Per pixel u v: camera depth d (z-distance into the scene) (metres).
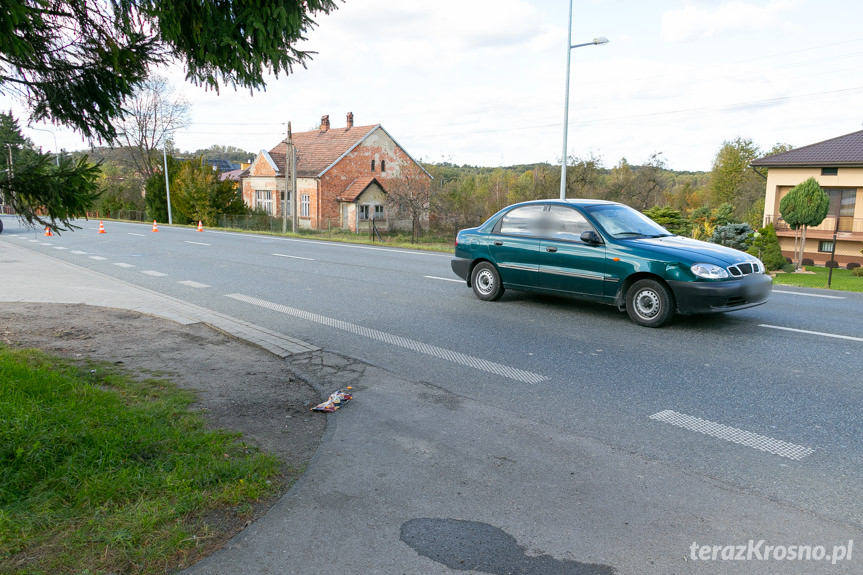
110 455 3.43
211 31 4.86
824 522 3.09
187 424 4.21
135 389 4.92
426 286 11.59
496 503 3.29
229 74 5.29
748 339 7.07
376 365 6.11
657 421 4.54
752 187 49.25
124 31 4.77
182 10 4.68
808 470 3.69
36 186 4.75
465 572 2.66
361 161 44.78
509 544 2.88
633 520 3.11
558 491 3.43
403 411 4.78
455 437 4.24
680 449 4.02
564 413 4.73
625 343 6.95
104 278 12.29
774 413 4.67
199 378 5.44
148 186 50.22
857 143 29.23
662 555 2.79
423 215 43.97
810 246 29.78
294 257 17.41
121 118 5.54
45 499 3.01
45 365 5.25
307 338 7.30
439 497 3.36
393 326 7.98
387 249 20.89
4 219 38.53
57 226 5.11
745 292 7.29
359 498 3.33
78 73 5.19
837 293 10.71
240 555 2.75
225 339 7.05
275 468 3.61
